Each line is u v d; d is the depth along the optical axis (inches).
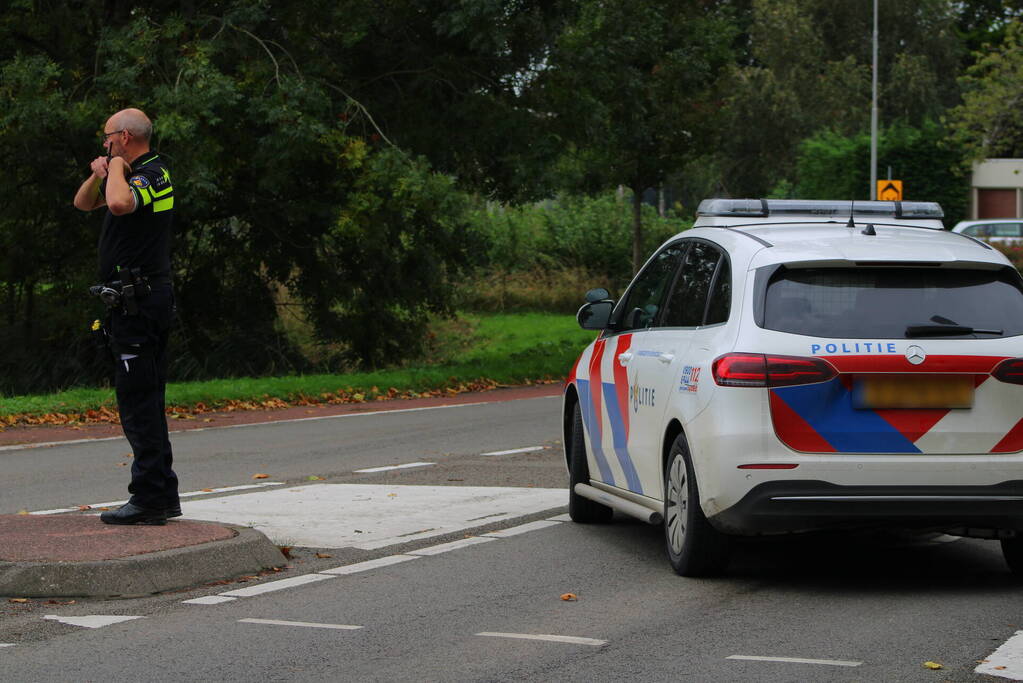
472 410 795.4
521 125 1098.1
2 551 317.4
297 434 669.9
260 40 1002.1
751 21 2997.0
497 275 1893.5
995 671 237.9
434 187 997.8
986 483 299.9
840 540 384.5
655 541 380.2
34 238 1133.1
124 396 346.3
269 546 343.0
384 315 1246.3
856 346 302.4
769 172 2755.9
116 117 336.5
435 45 1125.1
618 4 1114.7
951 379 301.7
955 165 2223.2
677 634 269.4
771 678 235.1
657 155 1529.3
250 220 1179.9
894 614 286.4
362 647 260.2
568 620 283.3
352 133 1069.1
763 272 314.5
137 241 336.5
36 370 1144.8
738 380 303.6
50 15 1040.8
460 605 298.5
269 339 1252.5
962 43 3149.6
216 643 263.7
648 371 352.5
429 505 438.0
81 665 247.3
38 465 549.3
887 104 2910.9
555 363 1108.5
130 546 321.7
